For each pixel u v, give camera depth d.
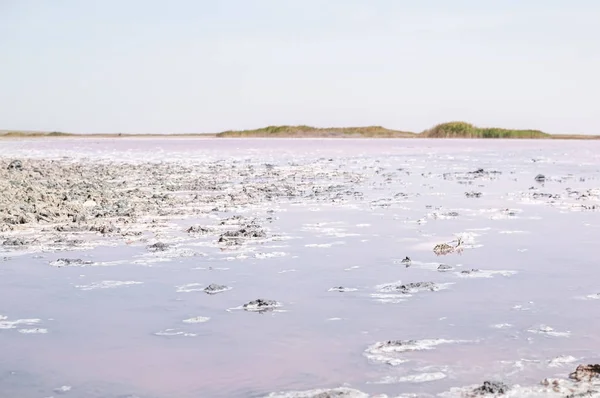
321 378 4.54
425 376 4.55
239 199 16.33
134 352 5.09
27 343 5.32
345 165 32.88
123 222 12.12
